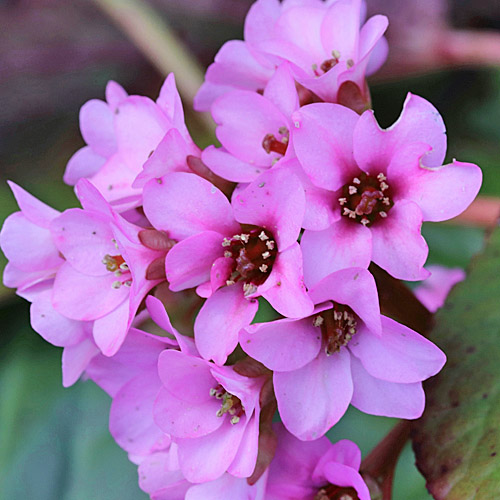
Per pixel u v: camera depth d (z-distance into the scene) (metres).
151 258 0.26
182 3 0.39
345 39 0.27
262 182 0.25
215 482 0.26
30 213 0.27
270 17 0.28
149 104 0.27
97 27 0.40
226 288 0.26
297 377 0.26
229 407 0.26
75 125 0.39
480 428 0.26
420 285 0.33
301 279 0.25
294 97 0.26
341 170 0.26
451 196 0.26
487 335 0.27
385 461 0.27
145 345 0.26
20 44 0.39
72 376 0.27
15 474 0.31
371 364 0.26
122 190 0.27
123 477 0.31
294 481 0.26
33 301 0.27
